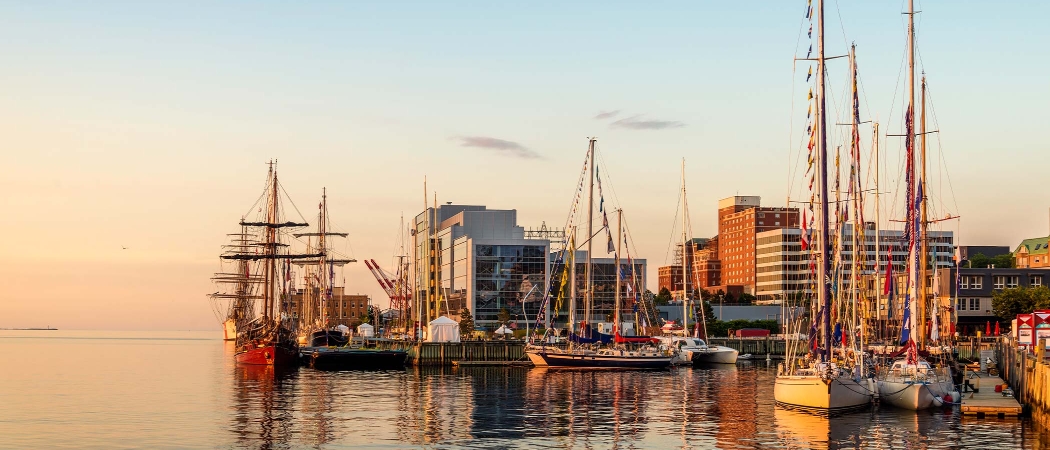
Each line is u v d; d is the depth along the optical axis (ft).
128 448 223.30
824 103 269.64
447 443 228.22
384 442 229.86
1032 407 257.55
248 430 250.78
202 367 572.92
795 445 222.28
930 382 280.31
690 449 218.59
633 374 461.37
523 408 299.38
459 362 529.86
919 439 227.61
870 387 277.64
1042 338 258.78
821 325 275.39
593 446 223.71
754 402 316.60
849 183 312.09
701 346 565.53
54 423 268.00
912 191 310.04
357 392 358.23
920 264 336.70
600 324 629.92
